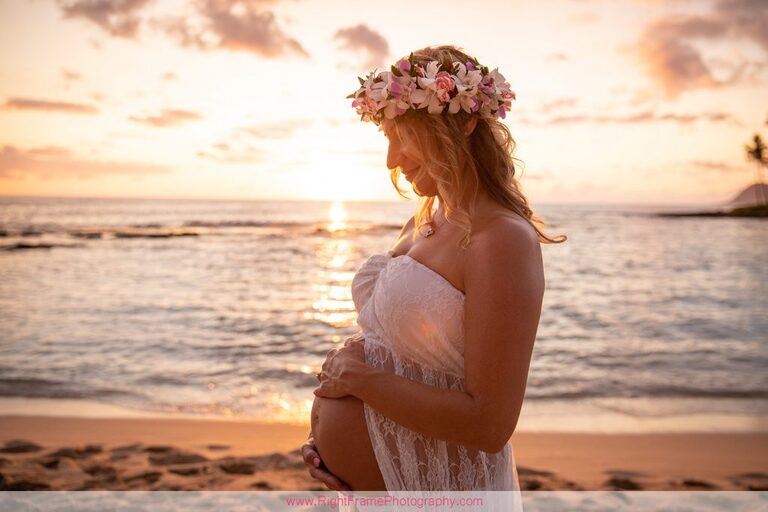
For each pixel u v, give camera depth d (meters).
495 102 1.55
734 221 61.94
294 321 11.15
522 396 1.40
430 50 1.66
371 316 1.63
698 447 4.85
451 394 1.41
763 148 62.12
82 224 42.31
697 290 16.00
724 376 7.52
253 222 49.44
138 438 4.91
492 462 1.59
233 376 7.24
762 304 13.80
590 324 11.48
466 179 1.52
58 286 15.01
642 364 8.23
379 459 1.56
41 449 4.54
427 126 1.53
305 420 5.52
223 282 16.16
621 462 4.48
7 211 61.38
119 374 7.32
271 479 3.90
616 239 34.34
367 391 1.50
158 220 50.00
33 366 7.70
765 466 4.38
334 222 51.94
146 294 14.05
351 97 1.67
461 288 1.48
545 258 23.97
